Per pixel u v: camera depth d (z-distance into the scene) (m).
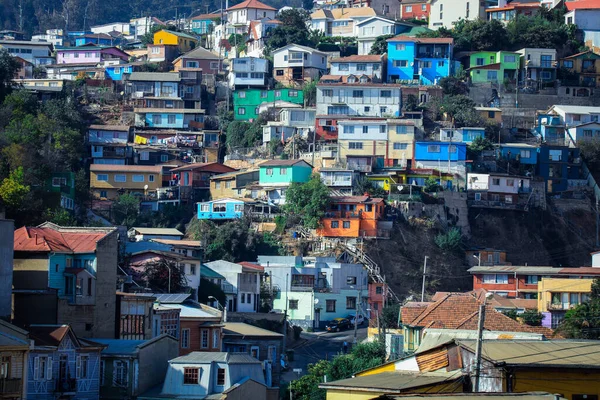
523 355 102.62
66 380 134.50
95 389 139.88
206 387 139.88
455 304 153.38
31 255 159.62
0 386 117.94
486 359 100.19
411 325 150.75
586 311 176.38
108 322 163.25
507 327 145.75
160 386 144.00
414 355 112.62
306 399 156.62
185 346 175.62
